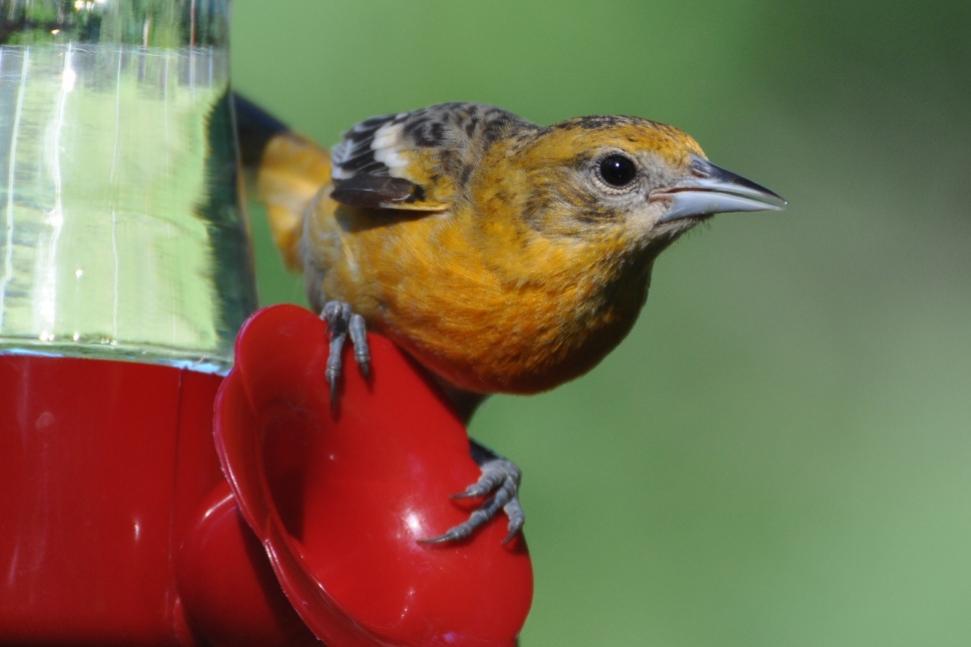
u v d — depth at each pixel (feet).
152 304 24.80
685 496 44.65
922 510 48.34
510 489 27.27
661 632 41.88
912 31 51.49
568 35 44.32
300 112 41.55
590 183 28.91
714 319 49.44
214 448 23.94
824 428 49.57
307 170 35.91
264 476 22.90
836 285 51.57
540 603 41.32
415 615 24.91
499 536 26.53
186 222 25.81
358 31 42.42
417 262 29.22
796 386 49.57
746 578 44.16
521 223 28.91
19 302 24.09
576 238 28.91
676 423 46.37
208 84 26.89
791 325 50.70
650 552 42.96
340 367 26.12
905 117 52.03
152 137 25.84
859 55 51.34
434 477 26.23
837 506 47.37
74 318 24.21
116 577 22.93
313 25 42.19
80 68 25.59
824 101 50.83
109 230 24.95
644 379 46.96
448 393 31.09
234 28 41.75
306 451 25.48
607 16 44.91
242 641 22.93
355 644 21.97
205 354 25.08
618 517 42.98
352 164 31.19
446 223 29.32
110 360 23.36
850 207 51.85
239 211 27.07
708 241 50.24
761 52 48.62
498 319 29.01
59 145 25.14
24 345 23.80
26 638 22.58
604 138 28.89
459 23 43.14
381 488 25.95
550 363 29.68
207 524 22.95
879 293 52.29
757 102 49.16
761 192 28.71
